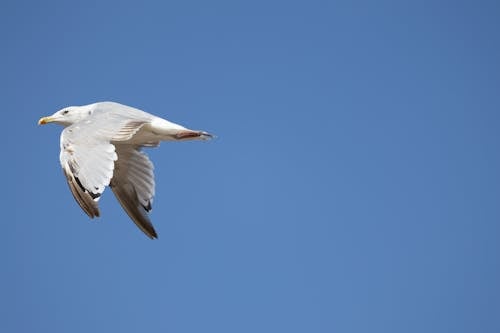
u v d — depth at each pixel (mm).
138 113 14438
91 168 12633
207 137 14750
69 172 12758
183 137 14672
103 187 12414
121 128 13398
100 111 13977
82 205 12641
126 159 15562
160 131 14578
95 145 12953
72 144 12961
